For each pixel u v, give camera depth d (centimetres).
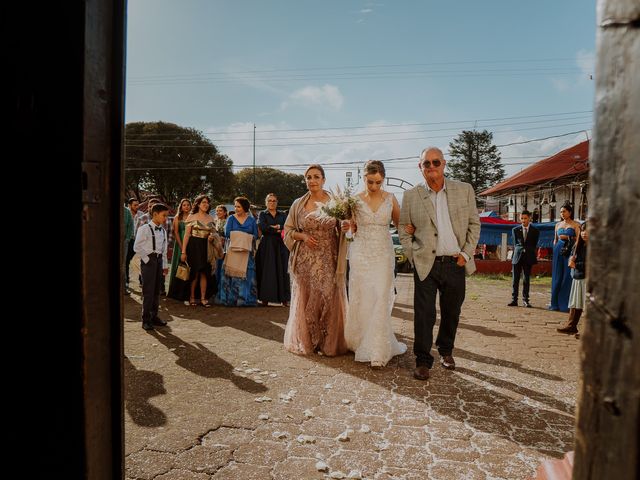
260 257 825
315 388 400
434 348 557
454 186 442
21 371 98
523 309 891
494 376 443
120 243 105
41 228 96
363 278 484
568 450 290
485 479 254
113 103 103
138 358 483
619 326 64
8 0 95
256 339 577
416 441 300
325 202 533
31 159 95
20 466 99
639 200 61
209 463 268
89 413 99
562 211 882
